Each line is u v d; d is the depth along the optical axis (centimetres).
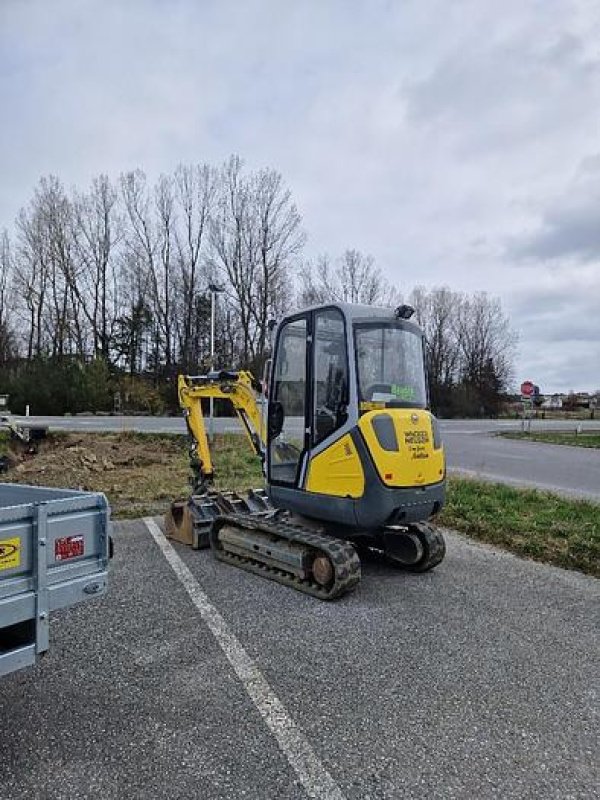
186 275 4341
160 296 4319
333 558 477
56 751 273
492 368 6112
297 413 568
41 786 247
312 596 495
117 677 346
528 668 367
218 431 1919
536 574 571
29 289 4197
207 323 4300
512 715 312
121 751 273
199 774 257
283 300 4372
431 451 526
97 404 3095
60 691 329
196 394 721
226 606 468
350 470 505
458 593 511
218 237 4356
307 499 546
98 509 291
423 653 387
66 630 414
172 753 272
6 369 3488
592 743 287
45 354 3800
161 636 406
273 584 525
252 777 255
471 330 6144
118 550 632
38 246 4178
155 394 3262
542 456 1672
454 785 253
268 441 599
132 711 309
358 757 272
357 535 577
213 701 320
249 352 4222
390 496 492
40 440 1662
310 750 277
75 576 278
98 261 4241
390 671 360
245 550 565
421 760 270
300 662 370
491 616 456
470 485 991
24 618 251
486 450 1842
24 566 253
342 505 512
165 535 698
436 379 5647
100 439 1698
